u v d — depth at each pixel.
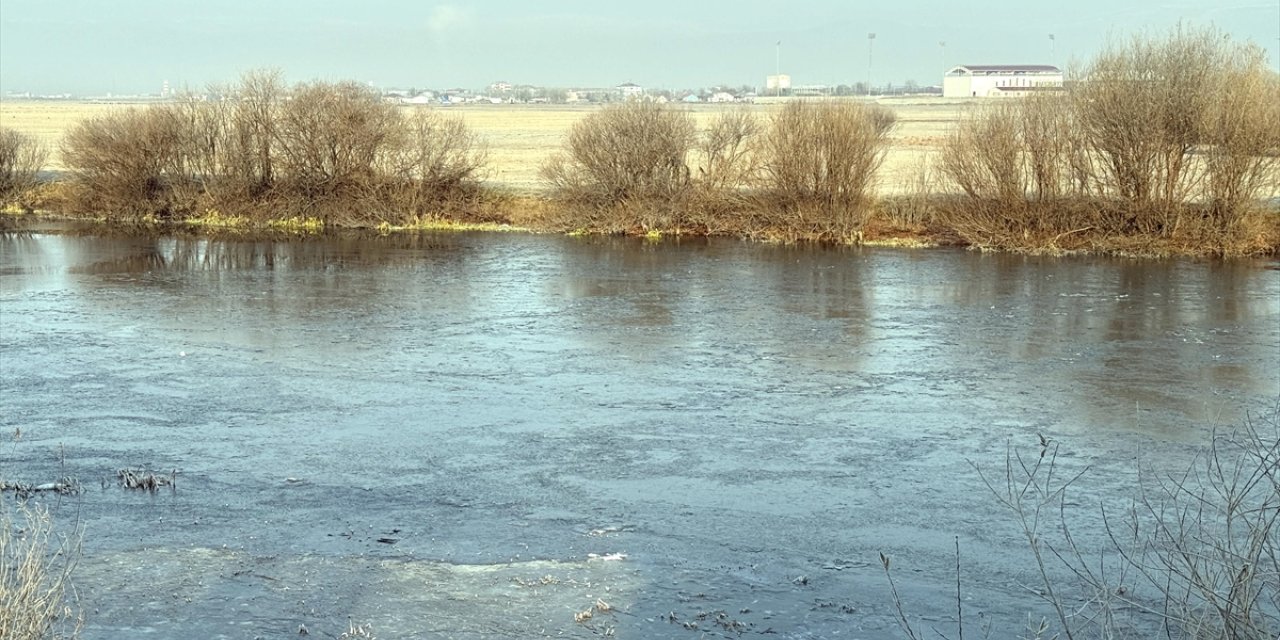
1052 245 30.12
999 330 20.42
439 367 17.61
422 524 11.05
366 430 14.19
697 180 35.34
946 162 32.75
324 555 10.23
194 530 10.81
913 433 14.15
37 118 98.19
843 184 32.72
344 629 8.74
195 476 12.41
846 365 17.81
